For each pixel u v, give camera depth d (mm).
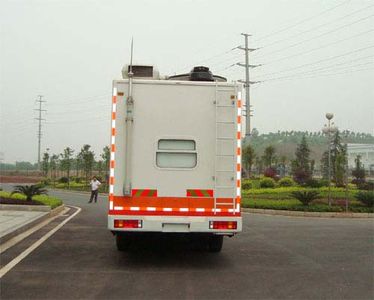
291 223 17469
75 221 16969
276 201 25000
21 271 8242
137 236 10133
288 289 7246
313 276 8164
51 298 6578
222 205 8688
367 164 98375
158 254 10148
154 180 8688
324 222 18062
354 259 9828
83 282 7523
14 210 19016
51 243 11469
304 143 82375
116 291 6988
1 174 86625
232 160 8734
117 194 8625
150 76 9172
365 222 18234
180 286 7348
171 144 8781
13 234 12406
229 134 8773
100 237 12672
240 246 11508
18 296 6660
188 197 8688
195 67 9289
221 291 7070
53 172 78938
